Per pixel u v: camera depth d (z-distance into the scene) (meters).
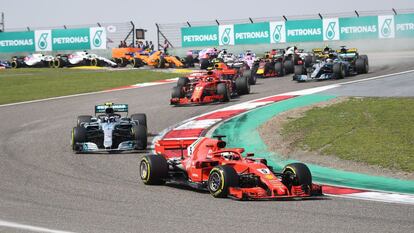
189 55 156.88
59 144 61.81
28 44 197.25
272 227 29.50
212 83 88.25
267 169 37.41
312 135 59.19
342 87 92.69
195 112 79.94
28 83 127.56
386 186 42.25
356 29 176.38
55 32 195.50
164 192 39.19
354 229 28.98
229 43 186.62
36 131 71.00
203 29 188.62
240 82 92.88
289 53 131.75
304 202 35.66
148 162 41.53
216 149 40.47
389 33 174.25
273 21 182.12
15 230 29.30
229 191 36.59
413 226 29.59
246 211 33.12
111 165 50.47
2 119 82.19
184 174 41.78
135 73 141.38
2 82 130.38
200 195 38.09
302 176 37.06
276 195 35.66
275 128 64.50
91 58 166.88
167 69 152.25
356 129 59.44
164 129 69.56
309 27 179.25
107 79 130.50
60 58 168.38
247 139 61.56
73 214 32.94
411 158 48.91
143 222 30.86
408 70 115.12
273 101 82.75
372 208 34.12
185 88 89.06
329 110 70.38
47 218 31.98
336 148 53.97
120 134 60.78
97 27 192.75
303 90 92.81
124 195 38.28
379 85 91.88
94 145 56.31
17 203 36.12
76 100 99.06
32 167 49.88
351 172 47.41
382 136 55.84
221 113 77.00
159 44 191.75
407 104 69.56
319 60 109.81
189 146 42.72
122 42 173.38
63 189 40.59
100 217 32.12
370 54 165.38
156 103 90.69
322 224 30.06
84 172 47.41
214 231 28.86
